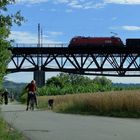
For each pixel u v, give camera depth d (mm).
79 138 16969
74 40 89438
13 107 44656
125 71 89562
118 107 32125
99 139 16656
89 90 104938
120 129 20484
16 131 17484
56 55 88562
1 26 16750
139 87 80250
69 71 89562
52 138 16953
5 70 17453
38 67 87875
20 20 17000
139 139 16641
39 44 87625
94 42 89562
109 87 106125
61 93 103688
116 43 89312
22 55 87312
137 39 89500
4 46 17047
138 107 31078
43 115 30594
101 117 29219
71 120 26016
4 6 16703
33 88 38750
